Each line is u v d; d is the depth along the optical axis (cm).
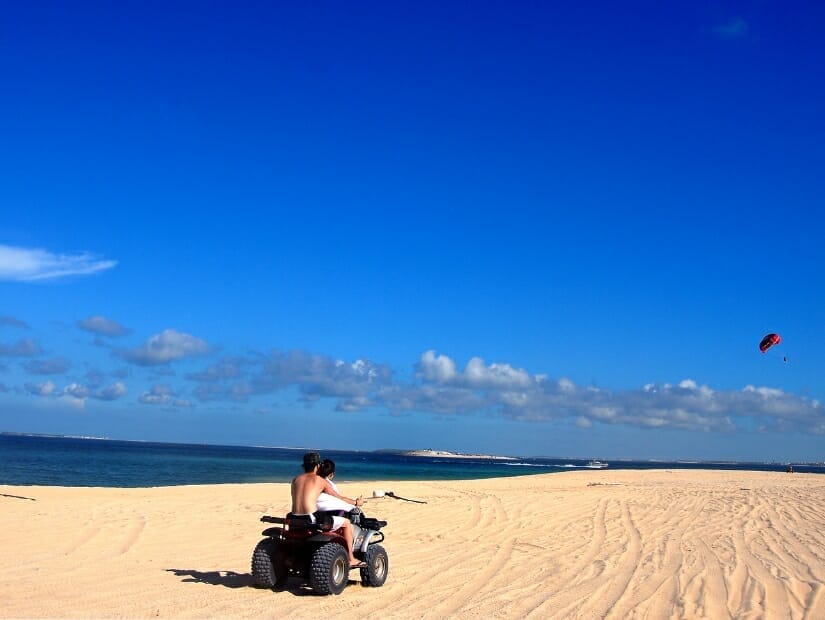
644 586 988
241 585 918
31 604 789
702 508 2116
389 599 868
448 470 8831
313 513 885
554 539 1452
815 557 1252
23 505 1667
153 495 2145
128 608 784
